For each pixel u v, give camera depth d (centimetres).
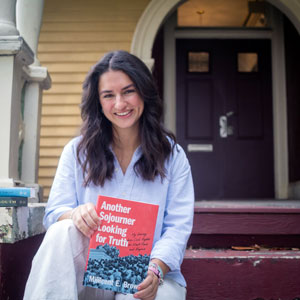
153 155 136
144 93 134
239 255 179
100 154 137
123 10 444
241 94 516
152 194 136
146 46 427
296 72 498
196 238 217
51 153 424
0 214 134
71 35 443
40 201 251
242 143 511
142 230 118
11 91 195
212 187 505
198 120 511
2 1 202
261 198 504
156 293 119
